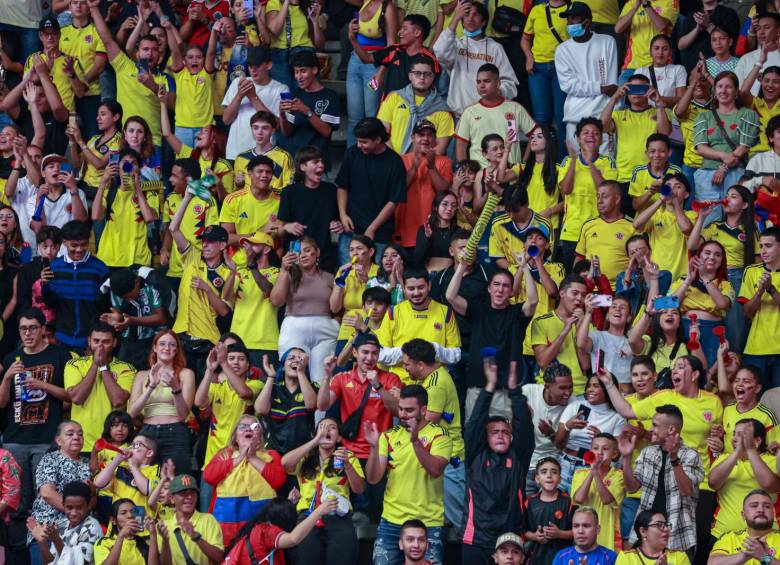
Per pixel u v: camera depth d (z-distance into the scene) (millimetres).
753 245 44312
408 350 39812
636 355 41312
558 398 39312
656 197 45031
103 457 40125
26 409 41875
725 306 42562
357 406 40000
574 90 48750
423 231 44312
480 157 47688
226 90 50656
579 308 41219
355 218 45656
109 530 37906
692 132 47750
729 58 49312
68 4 53656
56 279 44312
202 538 37469
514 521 37406
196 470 41938
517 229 43688
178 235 45375
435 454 38094
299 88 48844
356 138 48281
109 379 41594
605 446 38062
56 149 51125
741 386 39625
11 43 52875
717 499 38844
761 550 35938
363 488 38719
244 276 44281
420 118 48125
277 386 40812
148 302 44312
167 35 51250
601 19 50656
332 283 43750
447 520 39688
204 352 44062
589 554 36688
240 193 46438
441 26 51312
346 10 53750
